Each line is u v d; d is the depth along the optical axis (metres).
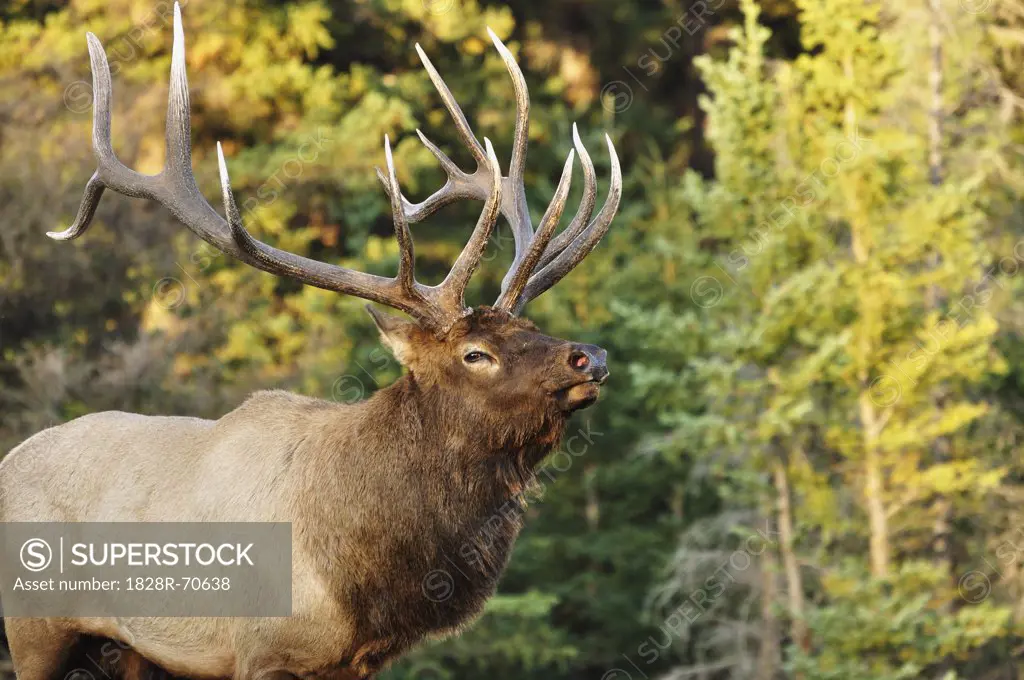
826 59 29.52
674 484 39.66
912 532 30.23
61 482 12.50
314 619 11.52
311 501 11.59
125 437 12.55
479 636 36.03
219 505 11.82
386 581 11.48
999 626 27.73
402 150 40.41
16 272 31.81
